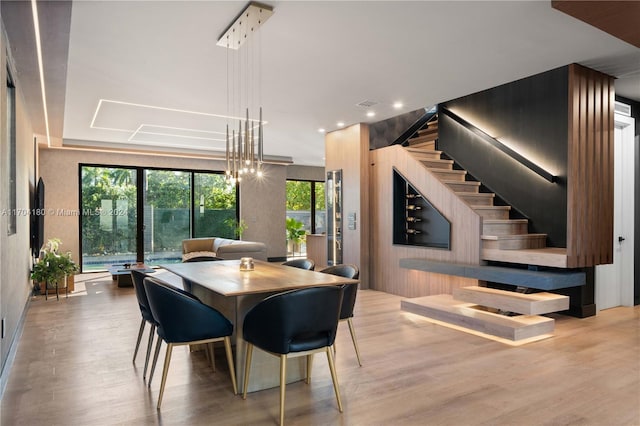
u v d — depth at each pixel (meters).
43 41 3.43
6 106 3.46
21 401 2.89
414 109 6.37
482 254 5.30
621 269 5.88
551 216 5.32
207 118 6.91
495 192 6.09
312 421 2.61
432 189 6.08
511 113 5.80
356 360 3.71
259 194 11.68
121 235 9.86
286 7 3.33
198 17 3.48
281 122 7.22
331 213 7.98
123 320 5.15
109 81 5.06
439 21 3.60
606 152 5.11
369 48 4.15
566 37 3.96
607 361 3.67
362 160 7.30
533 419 2.64
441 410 2.76
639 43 3.74
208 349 3.76
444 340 4.29
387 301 6.25
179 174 10.57
